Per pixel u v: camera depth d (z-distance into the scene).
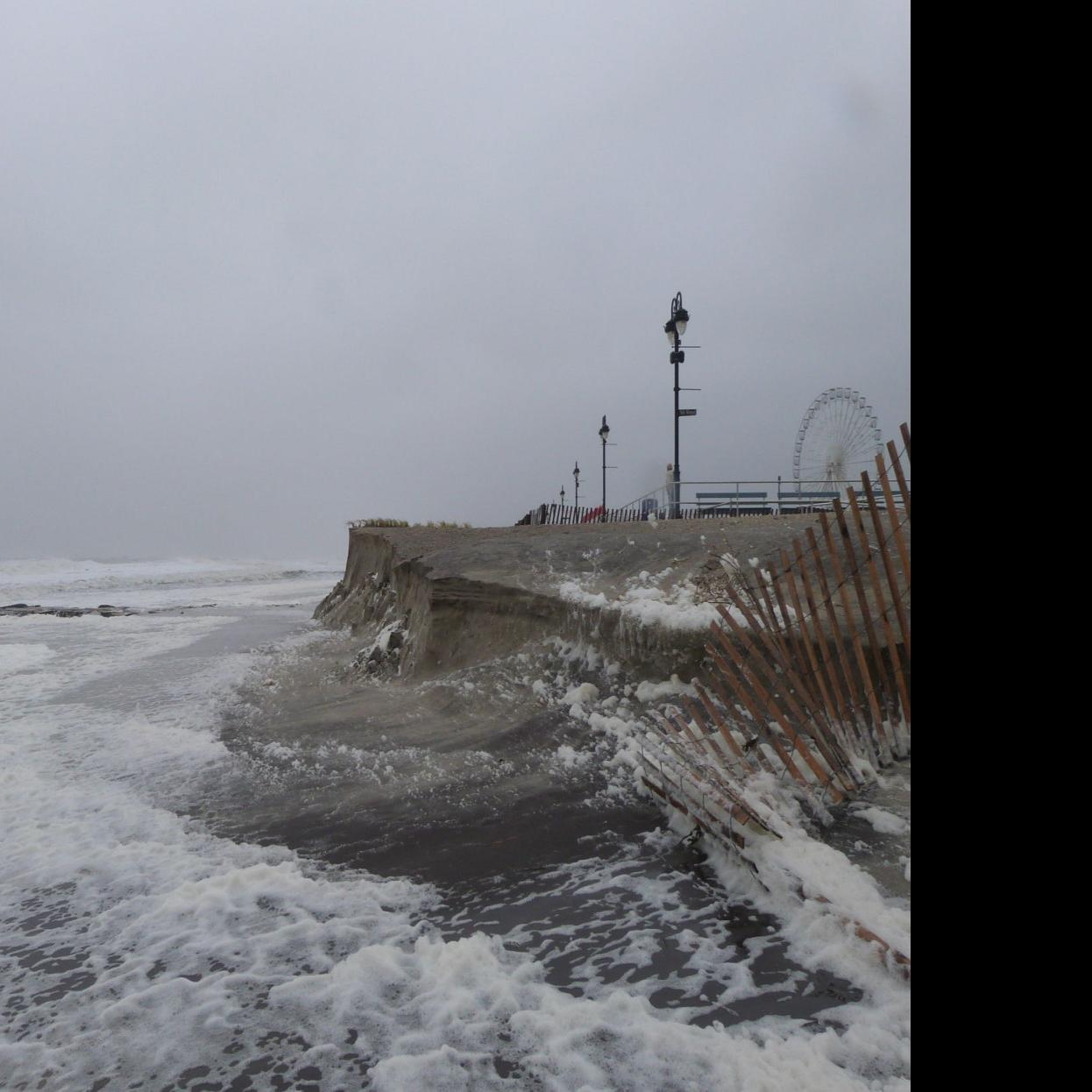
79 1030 2.88
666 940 3.30
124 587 54.06
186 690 10.95
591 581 8.54
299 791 5.80
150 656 15.28
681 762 4.58
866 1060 2.41
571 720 6.51
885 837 3.90
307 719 8.20
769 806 4.12
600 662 7.26
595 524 17.97
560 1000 2.87
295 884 4.09
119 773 6.61
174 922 3.73
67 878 4.37
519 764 5.87
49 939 3.65
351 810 5.27
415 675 9.45
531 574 9.22
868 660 5.08
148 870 4.45
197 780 6.30
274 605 33.66
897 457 4.46
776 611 5.83
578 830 4.61
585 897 3.78
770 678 4.68
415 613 10.91
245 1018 2.90
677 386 19.05
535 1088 2.41
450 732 6.97
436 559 10.96
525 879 4.05
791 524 9.20
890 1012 2.63
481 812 5.02
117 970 3.31
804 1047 2.47
